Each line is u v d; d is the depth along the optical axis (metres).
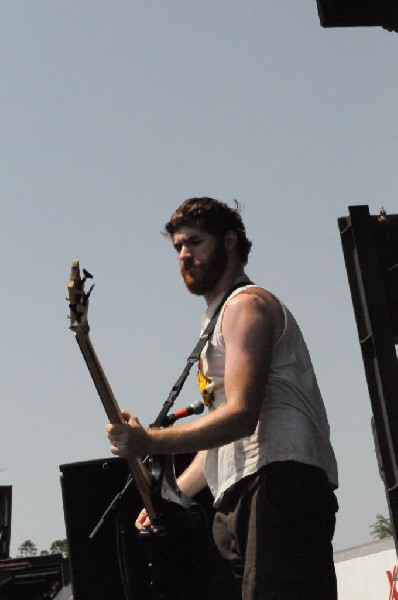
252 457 4.94
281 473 4.86
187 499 5.83
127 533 6.34
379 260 6.49
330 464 5.09
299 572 4.76
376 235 6.54
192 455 6.51
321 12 6.45
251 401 4.81
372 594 13.38
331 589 4.89
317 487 4.91
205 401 5.30
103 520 6.22
